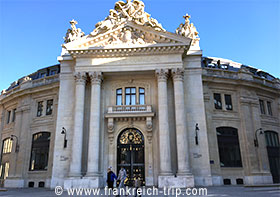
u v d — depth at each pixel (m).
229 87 31.56
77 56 27.25
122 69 26.86
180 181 22.73
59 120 27.25
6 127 36.56
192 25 30.44
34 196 17.52
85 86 27.81
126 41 27.53
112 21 29.25
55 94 31.83
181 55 26.84
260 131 30.52
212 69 31.55
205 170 24.80
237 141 30.00
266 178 28.61
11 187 29.95
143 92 28.33
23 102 34.00
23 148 31.53
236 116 30.77
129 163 26.17
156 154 25.72
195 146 25.56
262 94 33.75
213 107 30.20
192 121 26.36
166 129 24.67
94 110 25.70
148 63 26.81
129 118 26.83
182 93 25.81
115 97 28.17
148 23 28.52
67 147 26.16
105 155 26.05
